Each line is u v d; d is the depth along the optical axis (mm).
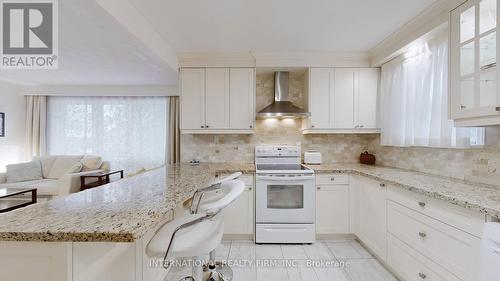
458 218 1370
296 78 3535
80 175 3816
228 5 1963
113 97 4867
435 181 1930
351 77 3146
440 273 1502
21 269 855
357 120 3143
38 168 4320
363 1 1907
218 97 3178
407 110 2582
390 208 2070
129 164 4836
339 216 2824
